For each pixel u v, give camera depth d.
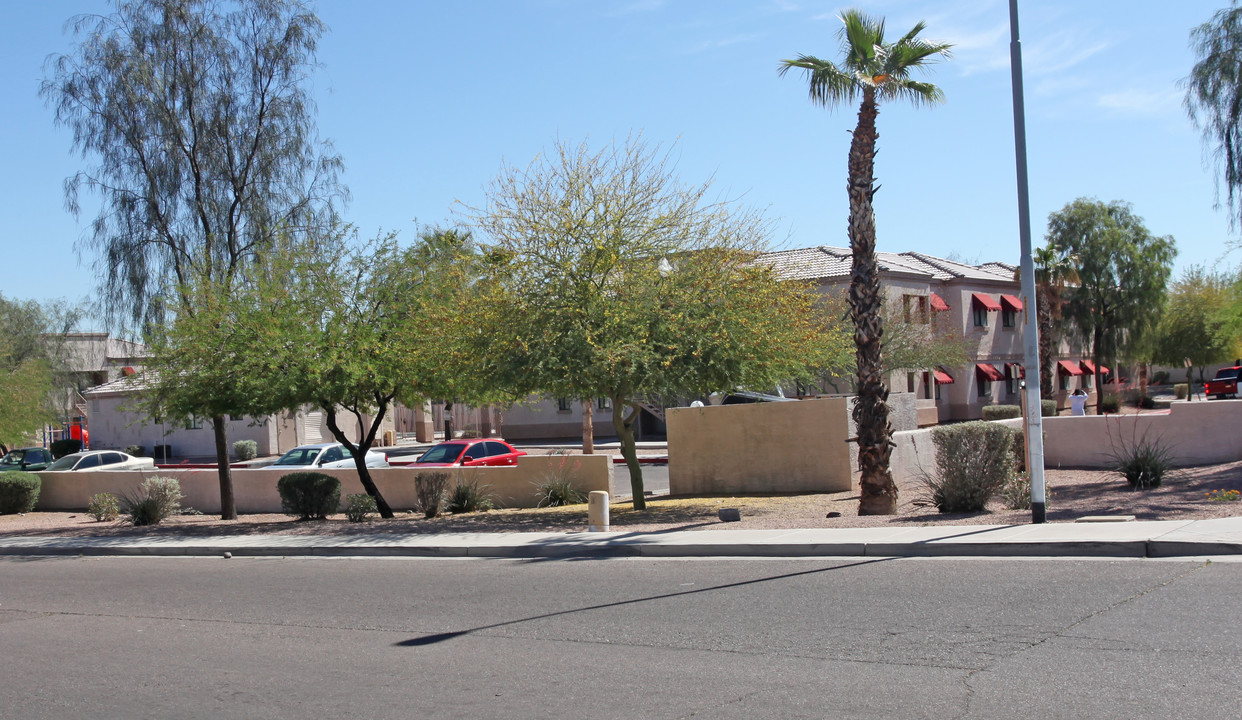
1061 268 46.47
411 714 6.68
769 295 18.69
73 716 7.10
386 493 25.50
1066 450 23.02
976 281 53.53
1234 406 20.64
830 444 21.91
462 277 19.27
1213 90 21.61
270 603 11.67
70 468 33.53
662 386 18.48
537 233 18.19
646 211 18.59
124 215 23.42
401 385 21.33
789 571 11.60
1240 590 8.77
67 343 52.12
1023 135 13.88
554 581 12.08
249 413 21.22
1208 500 14.79
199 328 20.19
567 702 6.73
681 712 6.33
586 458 24.11
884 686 6.59
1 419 30.95
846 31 17.38
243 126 23.86
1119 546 11.05
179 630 10.27
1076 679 6.46
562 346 17.75
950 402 52.72
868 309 17.06
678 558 13.43
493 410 54.91
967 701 6.16
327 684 7.62
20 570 16.44
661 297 18.38
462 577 12.90
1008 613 8.49
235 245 23.80
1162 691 6.10
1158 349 58.44
